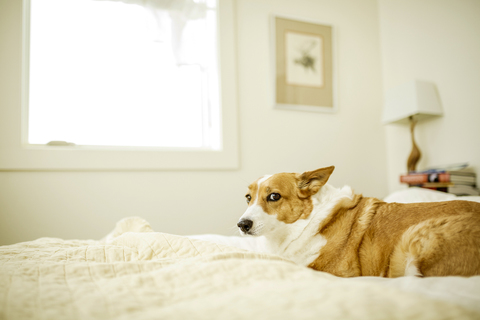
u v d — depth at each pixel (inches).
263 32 108.4
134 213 90.2
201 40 100.6
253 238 68.5
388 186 119.0
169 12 97.1
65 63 90.4
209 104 104.0
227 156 98.9
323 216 50.5
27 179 82.1
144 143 96.9
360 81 119.8
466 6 86.7
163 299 23.6
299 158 109.5
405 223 41.8
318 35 114.6
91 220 86.4
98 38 92.9
